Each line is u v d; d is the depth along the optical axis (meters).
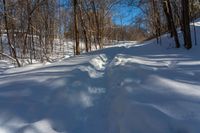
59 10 34.31
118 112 5.53
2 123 5.15
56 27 35.88
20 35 23.16
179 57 12.62
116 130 4.92
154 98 5.60
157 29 20.67
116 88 7.22
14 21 22.88
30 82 7.63
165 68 9.13
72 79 7.97
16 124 5.20
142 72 8.23
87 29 29.94
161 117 4.62
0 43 24.75
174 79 7.09
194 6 24.98
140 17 30.41
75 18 23.19
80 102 6.49
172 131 4.30
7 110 5.68
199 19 25.25
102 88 7.90
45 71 9.58
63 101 6.27
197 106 4.94
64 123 5.34
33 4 23.16
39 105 5.98
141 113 4.88
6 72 10.87
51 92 6.70
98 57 14.81
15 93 6.66
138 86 6.60
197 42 17.19
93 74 9.98
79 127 5.25
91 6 30.86
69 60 14.09
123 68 9.63
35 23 26.42
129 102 5.51
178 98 5.41
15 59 18.73
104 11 35.41
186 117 4.53
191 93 5.67
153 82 6.78
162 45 18.50
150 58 12.91
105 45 39.72
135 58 12.80
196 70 8.43
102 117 5.68
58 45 34.25
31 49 23.08
